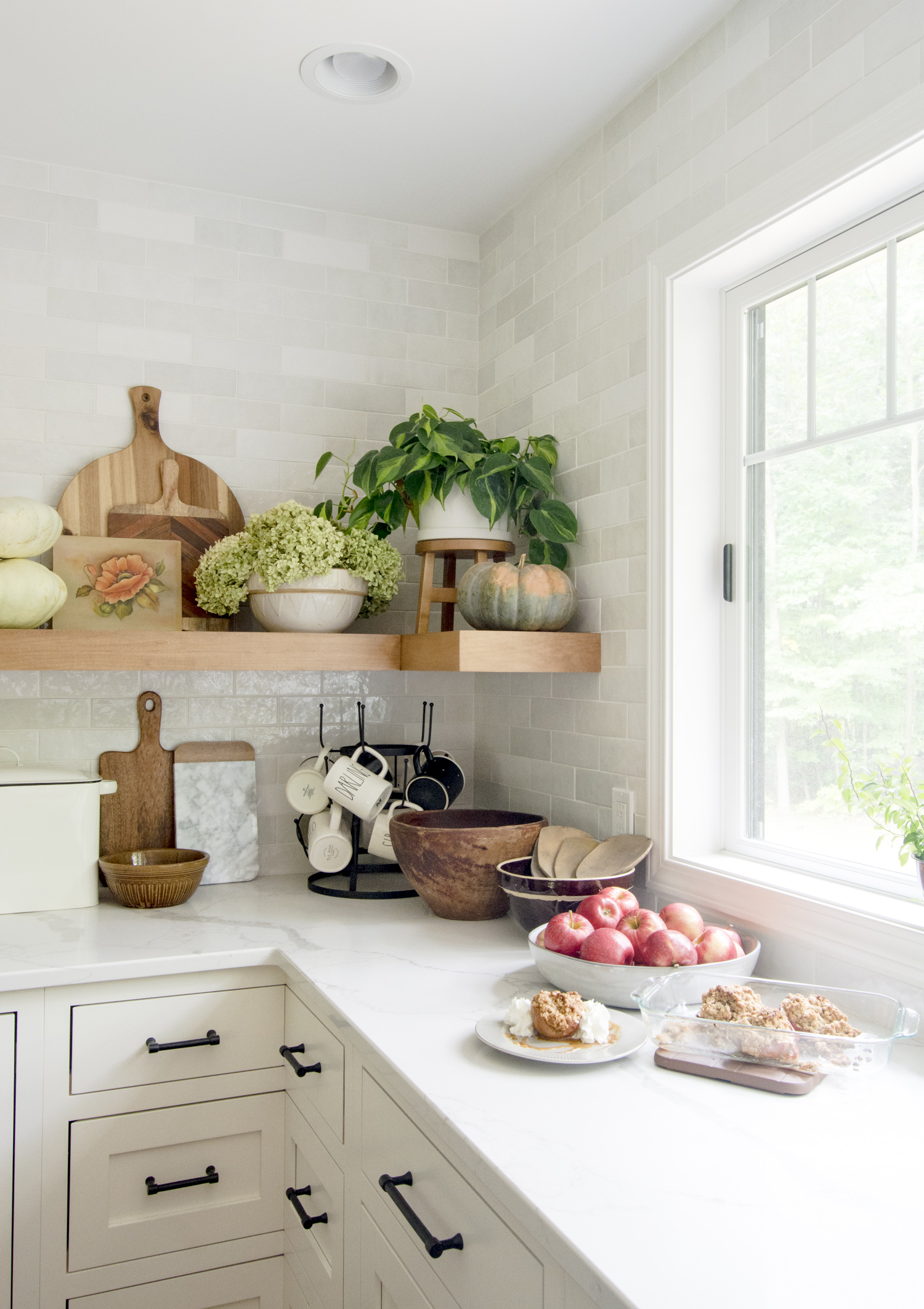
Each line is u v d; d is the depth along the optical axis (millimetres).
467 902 1879
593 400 2002
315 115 1950
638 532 1837
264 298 2330
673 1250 811
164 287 2240
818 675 1567
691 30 1661
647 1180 930
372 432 2430
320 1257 1579
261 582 2025
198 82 1836
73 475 2152
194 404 2260
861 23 1328
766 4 1515
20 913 1961
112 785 2084
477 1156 986
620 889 1541
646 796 1800
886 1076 1189
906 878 1393
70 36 1693
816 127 1407
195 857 2156
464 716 2529
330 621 2037
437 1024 1354
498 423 2416
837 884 1496
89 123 1982
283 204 2352
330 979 1552
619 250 1910
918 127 1232
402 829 1889
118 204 2203
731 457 1753
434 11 1619
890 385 1431
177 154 2113
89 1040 1646
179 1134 1710
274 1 1598
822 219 1487
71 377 2158
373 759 2283
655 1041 1220
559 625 1933
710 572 1767
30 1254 1610
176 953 1696
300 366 2361
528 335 2277
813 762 1579
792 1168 956
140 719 2199
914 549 1385
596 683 1981
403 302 2469
